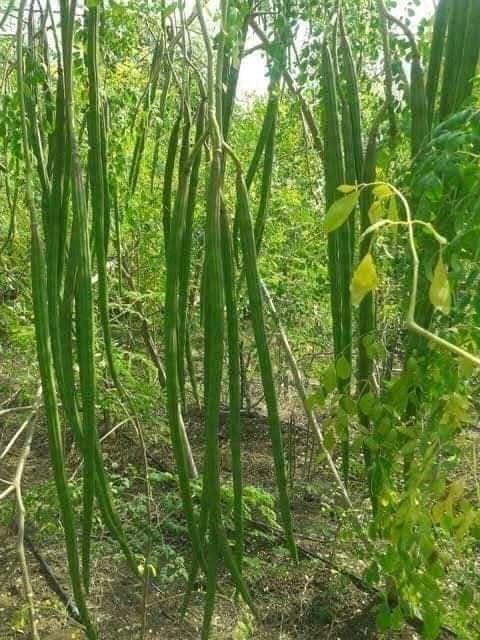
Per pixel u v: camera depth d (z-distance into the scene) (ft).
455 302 6.38
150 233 15.75
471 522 5.08
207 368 4.73
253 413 19.95
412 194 5.47
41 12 7.16
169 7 6.68
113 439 16.98
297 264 16.31
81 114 10.57
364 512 11.37
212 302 4.46
